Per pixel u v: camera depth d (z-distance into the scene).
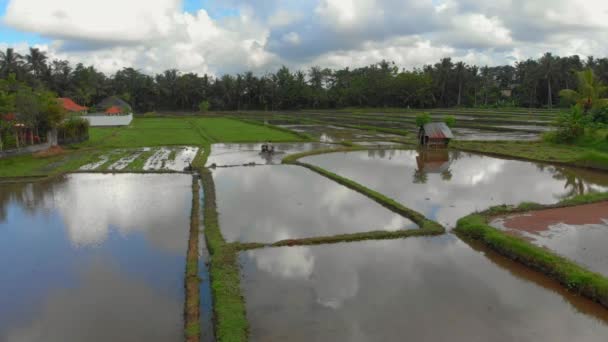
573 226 13.80
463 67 108.31
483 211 15.30
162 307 9.22
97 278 10.57
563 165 25.72
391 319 8.57
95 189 19.86
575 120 33.88
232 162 27.23
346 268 10.98
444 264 11.23
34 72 76.75
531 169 24.61
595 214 15.12
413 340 7.86
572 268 10.20
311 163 26.78
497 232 12.66
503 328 8.27
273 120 70.25
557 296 9.54
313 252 12.02
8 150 28.42
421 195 18.27
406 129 49.84
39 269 11.12
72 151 32.81
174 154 31.06
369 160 27.98
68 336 8.16
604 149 30.12
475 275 10.56
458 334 8.05
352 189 19.42
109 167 25.61
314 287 9.95
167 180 21.84
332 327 8.30
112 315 8.90
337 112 99.31
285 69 117.25
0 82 31.11
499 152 29.97
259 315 8.76
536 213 15.35
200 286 10.12
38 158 29.02
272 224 14.46
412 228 14.11
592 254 11.52
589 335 8.05
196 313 8.74
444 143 34.09
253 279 10.38
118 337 8.12
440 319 8.57
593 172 23.61
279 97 115.25
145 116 83.31
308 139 39.69
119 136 43.56
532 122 55.53
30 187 20.44
